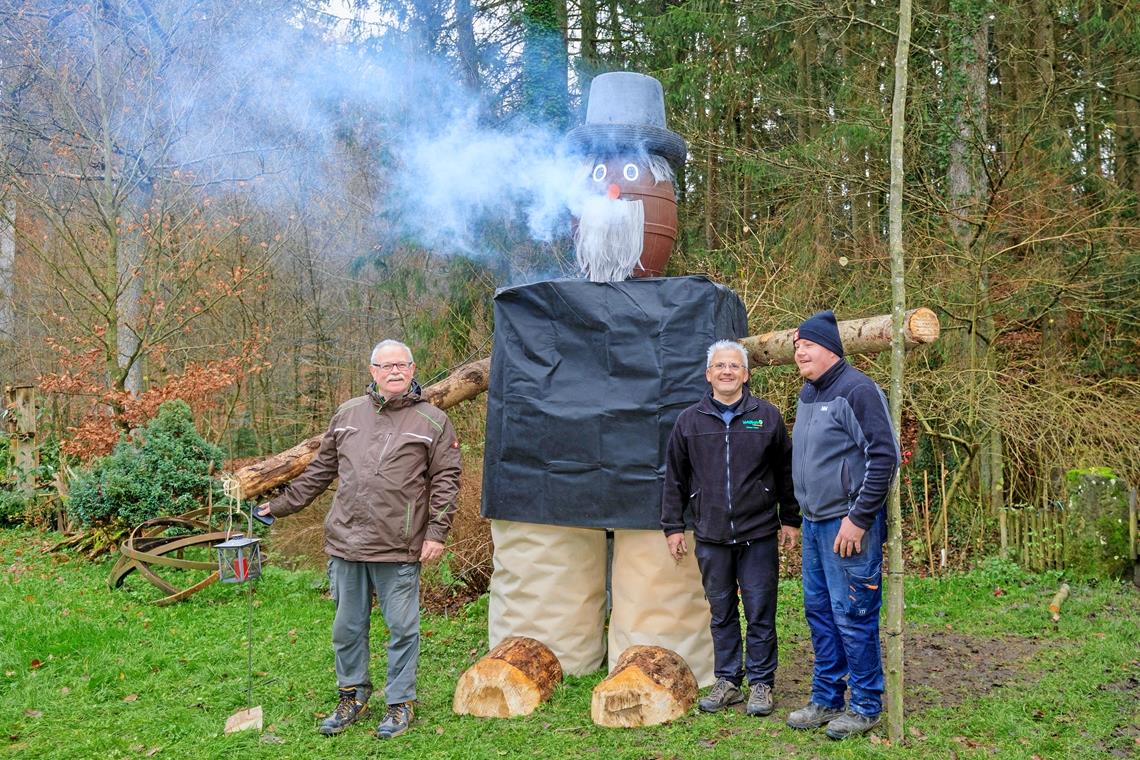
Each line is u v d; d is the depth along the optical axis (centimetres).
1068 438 770
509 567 451
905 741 340
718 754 335
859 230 984
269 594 630
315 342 1427
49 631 511
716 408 380
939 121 835
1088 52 957
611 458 426
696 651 422
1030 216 801
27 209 1169
